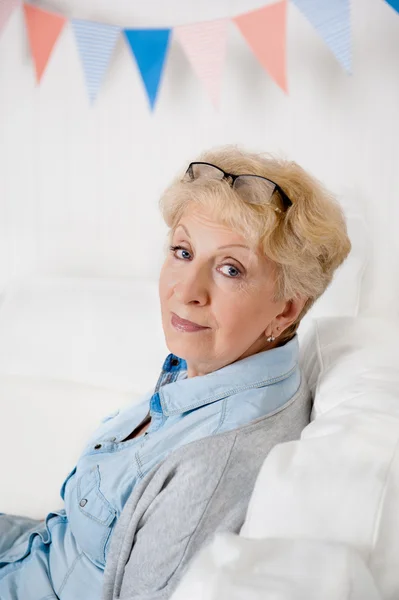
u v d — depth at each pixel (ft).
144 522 2.81
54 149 6.10
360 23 5.20
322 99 5.40
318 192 3.13
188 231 3.10
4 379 4.92
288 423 3.07
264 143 5.58
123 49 5.75
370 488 2.08
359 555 1.89
